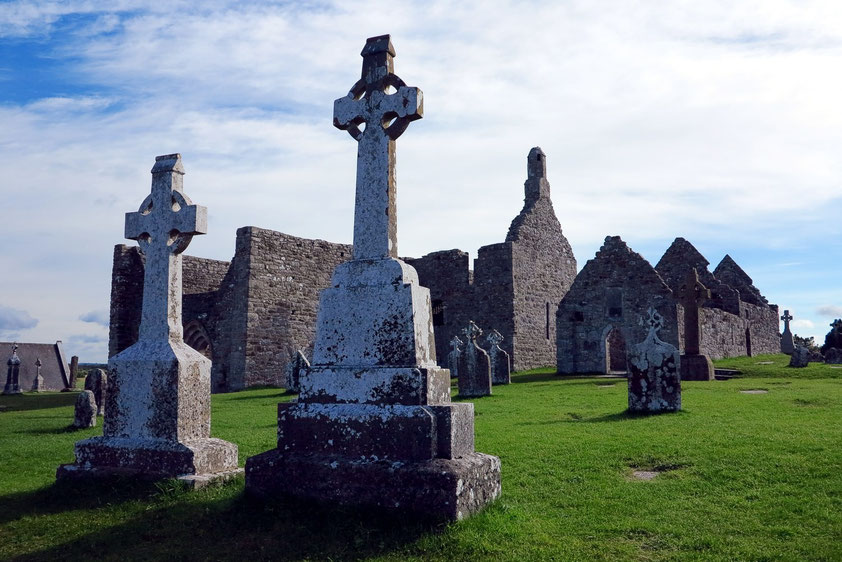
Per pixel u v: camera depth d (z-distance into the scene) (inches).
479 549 192.2
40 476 329.4
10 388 1599.4
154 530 226.5
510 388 804.6
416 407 227.1
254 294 1104.2
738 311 1336.1
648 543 205.8
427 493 211.3
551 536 209.9
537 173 1398.9
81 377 2242.9
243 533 216.7
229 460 299.6
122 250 1250.0
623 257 1105.4
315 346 256.4
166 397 294.2
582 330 1122.7
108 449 296.0
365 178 263.9
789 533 210.5
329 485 227.6
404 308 241.1
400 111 259.9
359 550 197.2
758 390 647.1
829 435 349.4
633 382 492.1
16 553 215.6
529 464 312.5
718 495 253.6
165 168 329.7
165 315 312.0
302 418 245.6
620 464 308.7
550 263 1380.4
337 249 1274.6
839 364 1077.8
